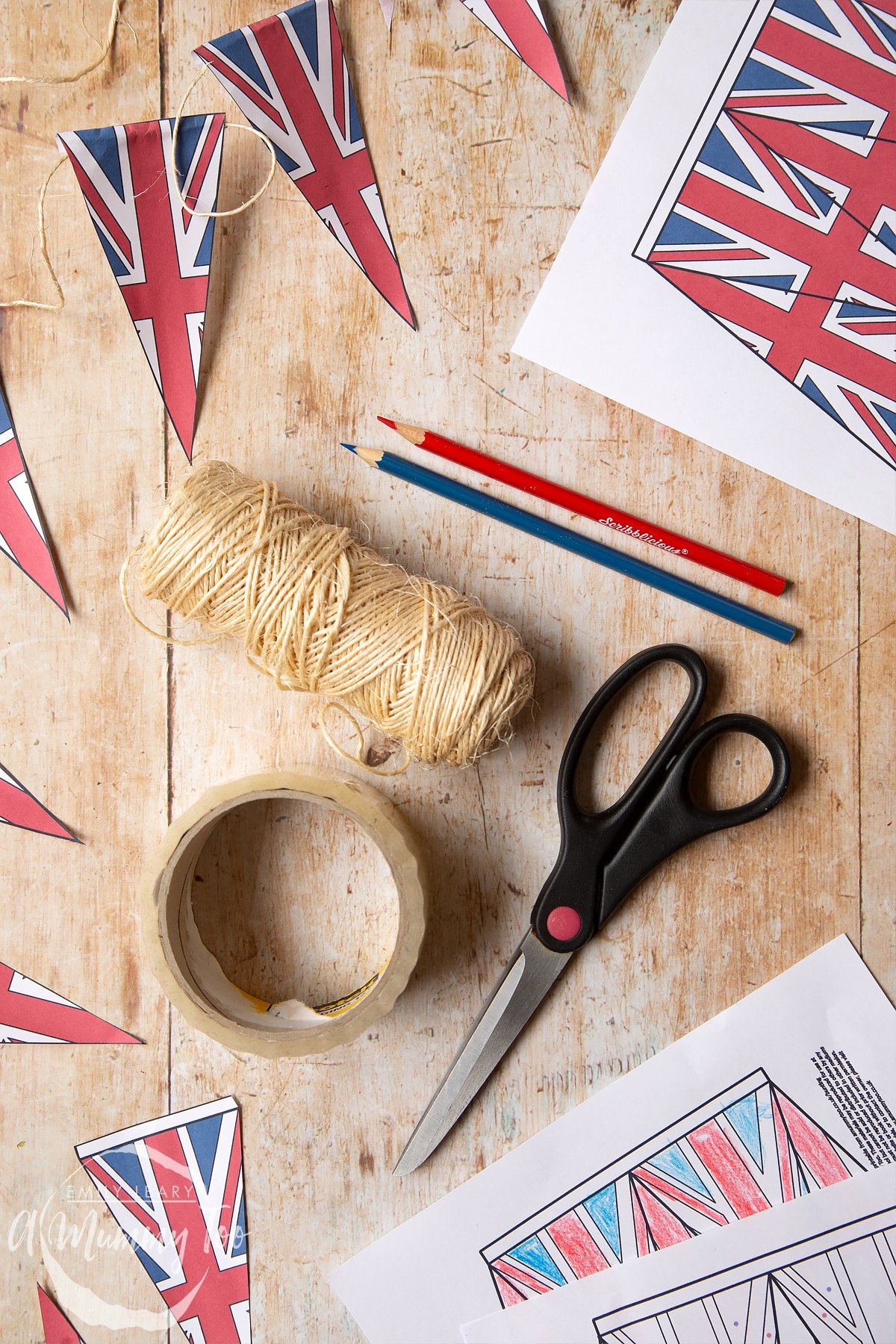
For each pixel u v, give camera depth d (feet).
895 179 1.61
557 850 1.68
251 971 1.74
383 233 1.64
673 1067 1.72
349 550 1.45
